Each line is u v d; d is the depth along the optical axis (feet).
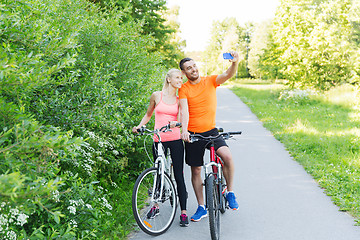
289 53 76.07
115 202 17.16
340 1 69.92
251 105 64.13
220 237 13.83
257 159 26.45
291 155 27.48
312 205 16.98
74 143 8.73
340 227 14.40
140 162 21.90
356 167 23.17
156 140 14.84
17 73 8.45
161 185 14.24
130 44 21.93
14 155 8.44
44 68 9.81
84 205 12.53
